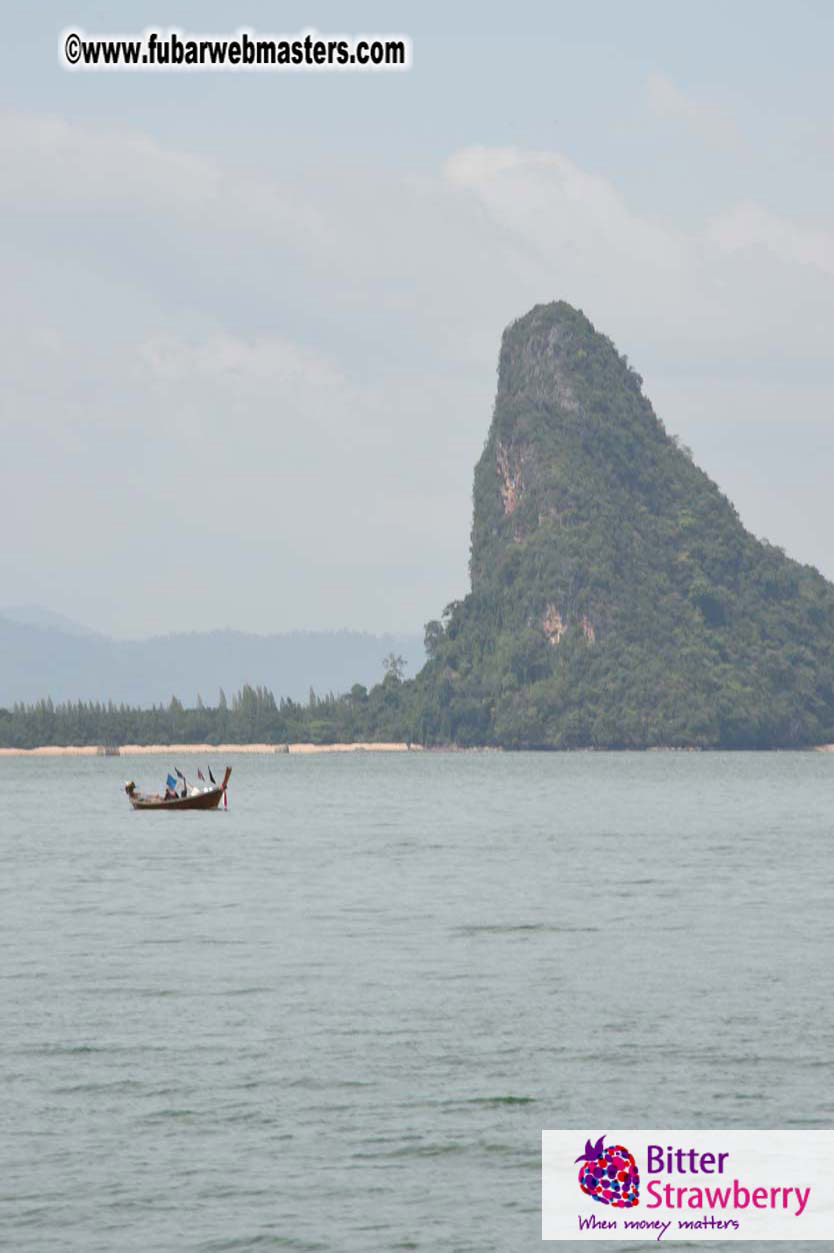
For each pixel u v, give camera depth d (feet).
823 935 381.81
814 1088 233.55
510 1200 194.39
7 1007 291.99
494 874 544.62
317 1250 180.55
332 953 356.59
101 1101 228.43
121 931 398.21
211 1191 195.83
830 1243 186.50
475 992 305.12
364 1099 229.25
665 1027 271.08
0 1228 185.26
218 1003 295.07
